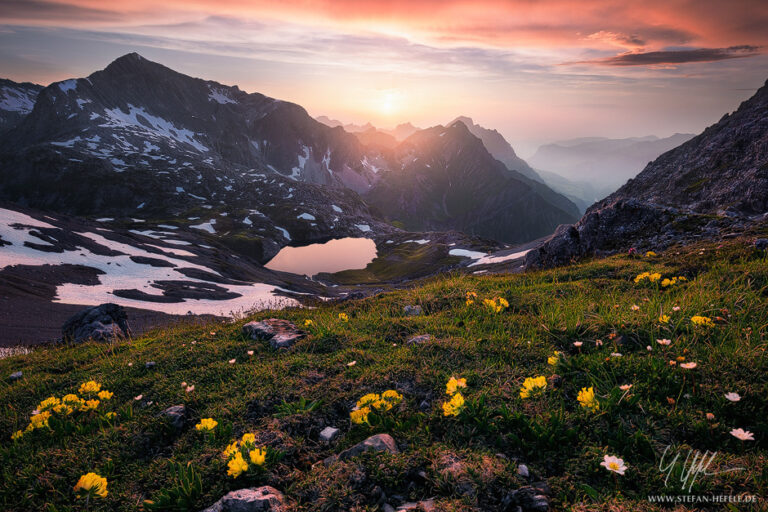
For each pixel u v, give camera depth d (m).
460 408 4.38
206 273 107.81
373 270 187.62
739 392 4.17
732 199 94.06
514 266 93.12
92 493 3.93
